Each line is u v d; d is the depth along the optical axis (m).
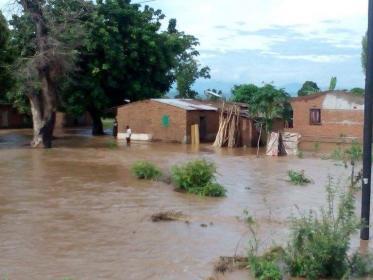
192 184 19.45
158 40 47.38
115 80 45.12
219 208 16.69
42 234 13.30
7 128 57.00
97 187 20.17
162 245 12.45
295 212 16.16
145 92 46.47
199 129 42.00
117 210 16.19
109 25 43.88
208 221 14.93
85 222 14.62
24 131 53.25
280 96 38.69
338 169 26.06
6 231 13.58
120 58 43.41
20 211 15.92
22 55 38.41
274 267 10.23
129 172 24.20
